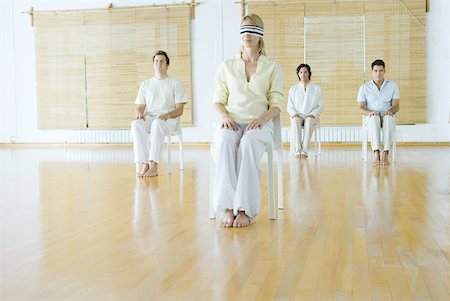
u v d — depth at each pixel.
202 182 4.83
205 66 9.38
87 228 2.97
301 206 3.59
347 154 7.48
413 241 2.59
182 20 9.38
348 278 2.03
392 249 2.45
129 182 4.89
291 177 5.05
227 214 3.03
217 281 2.02
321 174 5.25
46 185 4.74
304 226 2.98
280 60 9.18
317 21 9.05
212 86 9.38
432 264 2.20
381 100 6.29
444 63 8.81
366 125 6.38
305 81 7.38
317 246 2.53
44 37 9.90
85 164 6.54
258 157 3.03
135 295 1.87
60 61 9.87
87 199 3.97
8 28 10.03
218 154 3.05
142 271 2.15
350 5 8.96
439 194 3.98
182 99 5.59
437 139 8.88
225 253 2.43
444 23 8.78
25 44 9.99
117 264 2.25
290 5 9.09
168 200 3.89
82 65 9.78
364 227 2.92
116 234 2.82
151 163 5.33
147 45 9.52
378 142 6.03
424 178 4.86
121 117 9.70
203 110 9.41
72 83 9.84
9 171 5.86
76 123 9.87
